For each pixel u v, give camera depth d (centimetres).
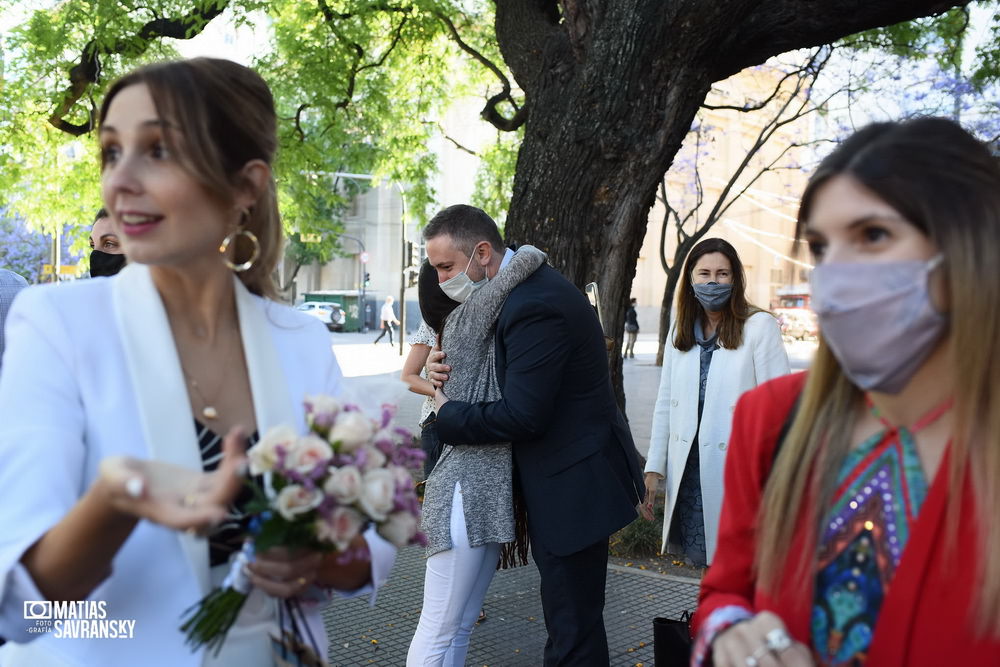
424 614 297
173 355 133
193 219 131
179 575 129
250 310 148
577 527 285
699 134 1617
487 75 1312
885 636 112
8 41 913
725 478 143
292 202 1174
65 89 924
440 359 305
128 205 128
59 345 125
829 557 119
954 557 108
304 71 1012
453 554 291
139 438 128
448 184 3009
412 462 138
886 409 118
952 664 107
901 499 115
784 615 123
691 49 541
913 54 1048
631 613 454
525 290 293
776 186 3350
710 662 128
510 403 280
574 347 291
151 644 128
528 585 497
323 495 118
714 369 372
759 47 582
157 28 897
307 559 122
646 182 567
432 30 1048
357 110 1175
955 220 108
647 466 408
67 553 108
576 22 581
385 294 3875
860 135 120
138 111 128
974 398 108
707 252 371
